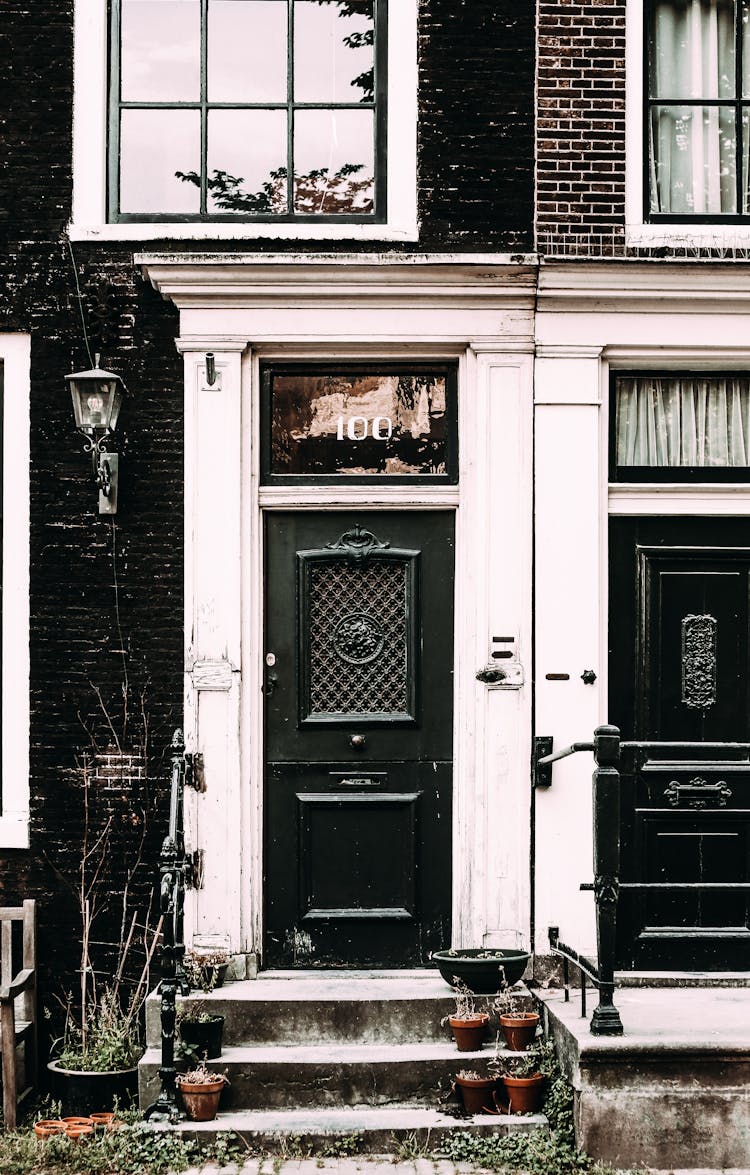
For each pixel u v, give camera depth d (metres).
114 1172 5.48
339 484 6.81
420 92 6.78
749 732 6.80
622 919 6.72
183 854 6.20
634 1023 5.73
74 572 6.73
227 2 6.98
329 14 6.96
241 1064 5.94
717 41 7.05
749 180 7.02
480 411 6.66
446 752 6.82
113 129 6.91
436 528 6.86
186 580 6.64
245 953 6.59
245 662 6.68
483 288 6.59
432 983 6.52
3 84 6.80
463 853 6.71
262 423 6.84
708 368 6.86
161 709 6.70
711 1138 5.45
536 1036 6.11
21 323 6.75
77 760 6.70
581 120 6.75
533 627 6.64
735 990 6.48
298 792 6.81
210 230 6.75
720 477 6.88
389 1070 5.95
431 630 6.85
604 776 5.62
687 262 6.53
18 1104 6.17
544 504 6.64
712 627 6.82
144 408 6.74
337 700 6.84
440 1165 5.50
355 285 6.59
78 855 6.69
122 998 6.68
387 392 6.89
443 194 6.76
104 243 6.76
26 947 6.58
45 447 6.75
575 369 6.66
